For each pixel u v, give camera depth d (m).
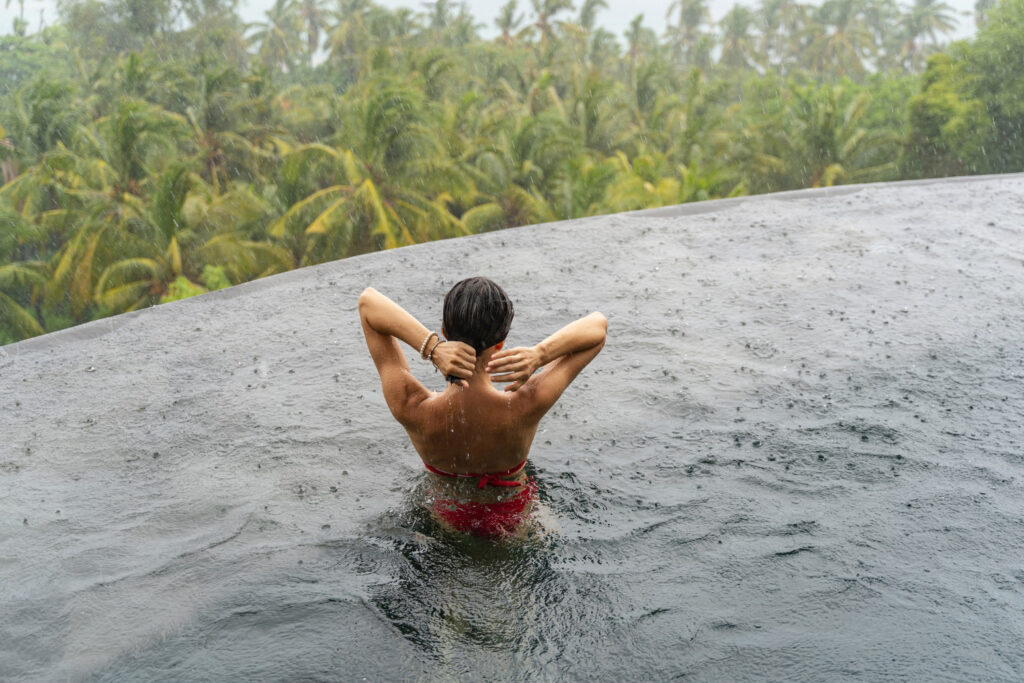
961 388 3.52
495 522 2.58
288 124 43.22
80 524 2.66
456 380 2.52
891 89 45.00
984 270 5.14
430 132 27.47
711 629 2.08
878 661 1.94
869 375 3.67
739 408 3.37
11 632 2.15
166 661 2.02
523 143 30.83
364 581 2.32
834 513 2.60
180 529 2.62
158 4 60.97
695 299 4.73
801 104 37.97
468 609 2.20
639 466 2.92
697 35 85.75
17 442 3.31
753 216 6.54
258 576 2.35
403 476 2.90
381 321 2.53
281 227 27.17
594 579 2.30
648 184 27.91
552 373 2.62
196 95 43.78
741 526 2.54
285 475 2.93
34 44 55.44
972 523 2.52
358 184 26.45
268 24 73.38
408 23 65.50
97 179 30.59
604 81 40.50
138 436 3.31
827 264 5.33
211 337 4.46
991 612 2.11
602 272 5.26
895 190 7.27
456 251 5.83
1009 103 34.88
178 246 25.75
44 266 29.48
